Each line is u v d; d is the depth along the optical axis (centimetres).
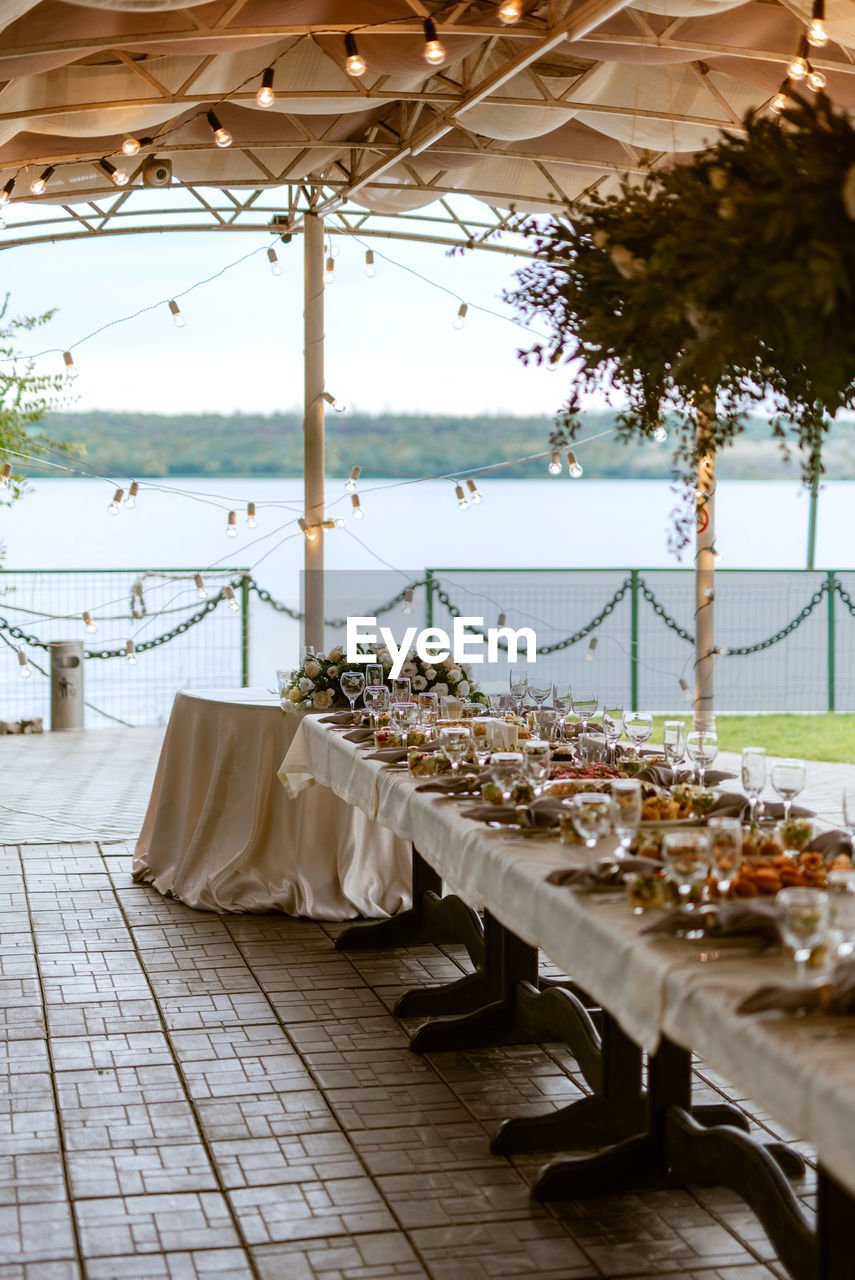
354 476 871
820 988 229
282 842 616
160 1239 326
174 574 1362
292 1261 316
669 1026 249
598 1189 348
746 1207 344
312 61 693
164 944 564
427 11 577
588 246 361
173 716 662
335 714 581
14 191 841
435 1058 443
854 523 2727
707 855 291
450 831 384
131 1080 422
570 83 739
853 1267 265
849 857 314
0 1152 371
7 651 1354
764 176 288
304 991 507
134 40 577
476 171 893
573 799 351
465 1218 337
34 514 3491
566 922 298
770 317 294
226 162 868
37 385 1406
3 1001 493
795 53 638
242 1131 386
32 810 834
